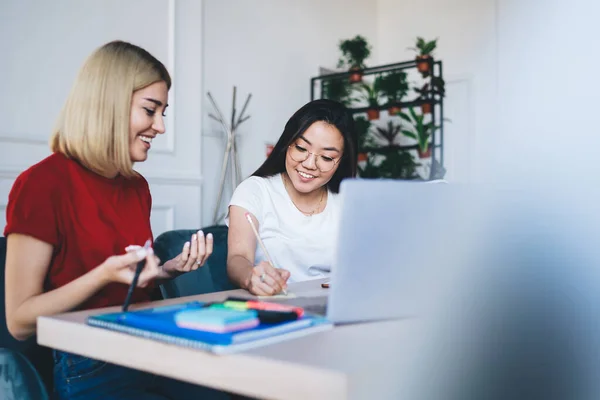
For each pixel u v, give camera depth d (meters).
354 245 0.82
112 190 1.31
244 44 4.24
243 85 4.23
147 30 3.31
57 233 1.18
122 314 0.88
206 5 3.94
